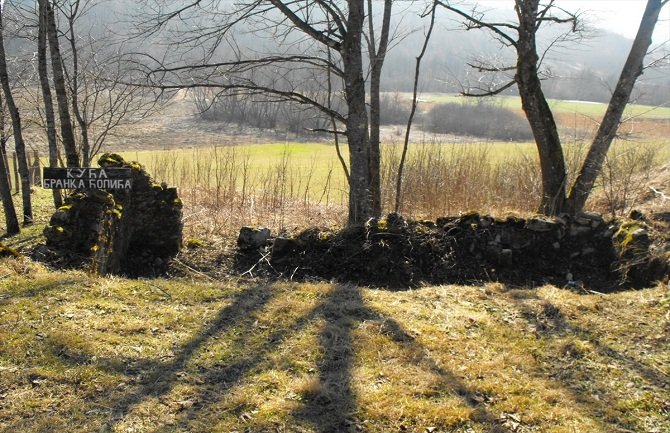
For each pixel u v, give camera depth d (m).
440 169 10.48
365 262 7.03
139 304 4.98
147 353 4.09
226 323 4.68
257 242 7.48
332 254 7.16
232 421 3.34
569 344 4.45
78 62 10.73
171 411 3.42
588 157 8.47
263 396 3.60
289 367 3.97
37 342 4.08
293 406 3.49
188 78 7.75
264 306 5.06
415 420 3.41
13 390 3.52
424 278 6.89
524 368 4.11
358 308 5.06
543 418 3.50
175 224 7.36
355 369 3.96
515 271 7.03
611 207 9.27
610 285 6.68
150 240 7.29
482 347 4.41
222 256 7.48
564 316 5.04
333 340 4.39
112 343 4.17
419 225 7.41
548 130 8.36
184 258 7.39
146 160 17.70
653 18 7.77
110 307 4.83
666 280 5.94
